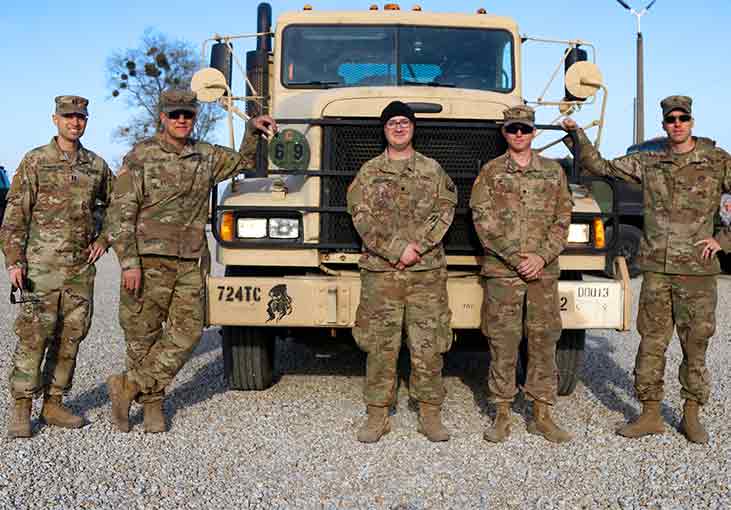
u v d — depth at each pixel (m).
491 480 3.80
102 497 3.49
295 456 4.14
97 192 4.62
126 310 4.45
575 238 5.01
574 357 5.33
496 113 4.99
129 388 4.52
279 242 4.91
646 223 4.56
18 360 4.38
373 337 4.40
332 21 6.09
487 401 5.38
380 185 4.36
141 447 4.25
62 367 4.56
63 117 4.42
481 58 6.14
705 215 4.40
